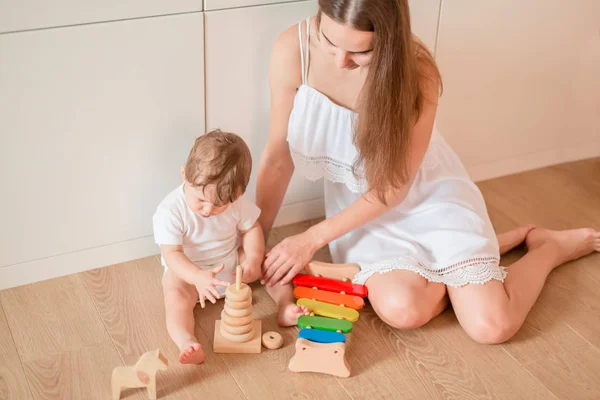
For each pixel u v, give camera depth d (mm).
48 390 1306
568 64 1985
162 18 1421
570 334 1498
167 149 1565
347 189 1608
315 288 1524
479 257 1469
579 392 1355
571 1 1886
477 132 1972
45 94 1386
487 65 1868
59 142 1446
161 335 1450
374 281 1484
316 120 1484
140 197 1595
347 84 1432
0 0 1269
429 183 1578
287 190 1779
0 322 1455
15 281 1553
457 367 1403
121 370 1273
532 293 1507
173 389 1319
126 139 1509
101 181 1530
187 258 1446
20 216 1491
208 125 1589
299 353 1350
